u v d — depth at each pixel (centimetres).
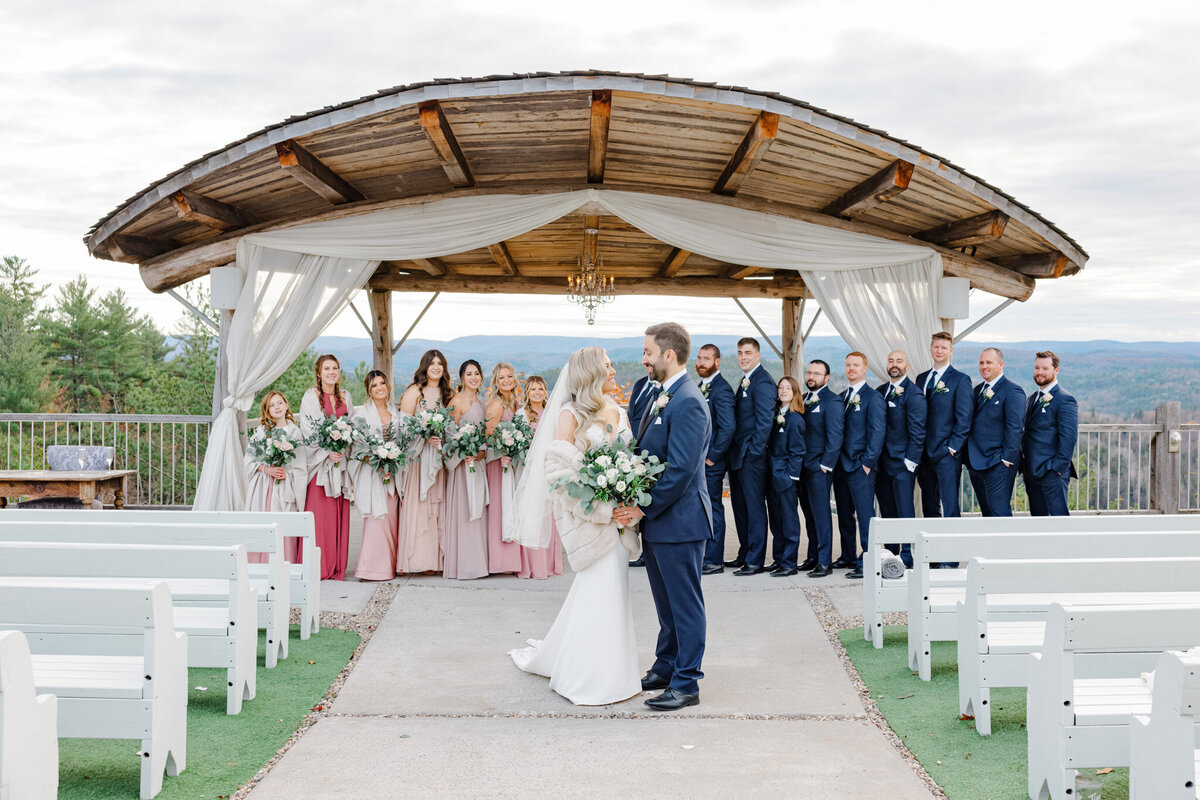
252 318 778
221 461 766
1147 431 952
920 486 736
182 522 492
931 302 809
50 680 303
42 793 256
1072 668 277
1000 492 683
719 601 623
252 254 781
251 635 408
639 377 480
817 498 700
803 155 684
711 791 311
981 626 362
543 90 586
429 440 690
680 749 352
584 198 767
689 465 392
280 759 339
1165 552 408
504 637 529
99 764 333
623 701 413
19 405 2964
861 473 689
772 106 609
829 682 444
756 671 463
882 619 531
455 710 400
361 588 655
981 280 823
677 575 405
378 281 1167
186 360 2700
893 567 504
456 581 688
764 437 697
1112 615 275
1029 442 693
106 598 295
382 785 314
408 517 700
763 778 322
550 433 468
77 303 3400
